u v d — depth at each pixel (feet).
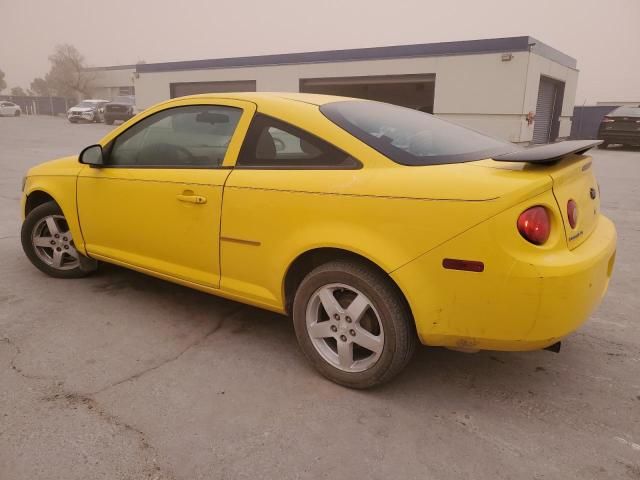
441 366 9.95
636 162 49.34
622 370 9.87
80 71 213.46
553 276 7.14
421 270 7.79
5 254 16.12
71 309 12.09
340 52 76.59
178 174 10.58
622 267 16.10
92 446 7.41
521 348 7.70
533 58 63.52
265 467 7.13
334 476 7.00
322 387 9.12
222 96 10.52
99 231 12.35
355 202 8.26
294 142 9.27
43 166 13.80
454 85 67.46
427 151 8.80
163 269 11.19
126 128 11.85
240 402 8.61
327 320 9.41
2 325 11.18
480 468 7.20
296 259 9.12
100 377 9.23
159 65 97.19
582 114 88.63
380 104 11.14
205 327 11.37
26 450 7.29
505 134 64.95
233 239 9.80
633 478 7.06
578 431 8.03
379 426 8.07
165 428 7.88
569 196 7.80
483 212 7.29
